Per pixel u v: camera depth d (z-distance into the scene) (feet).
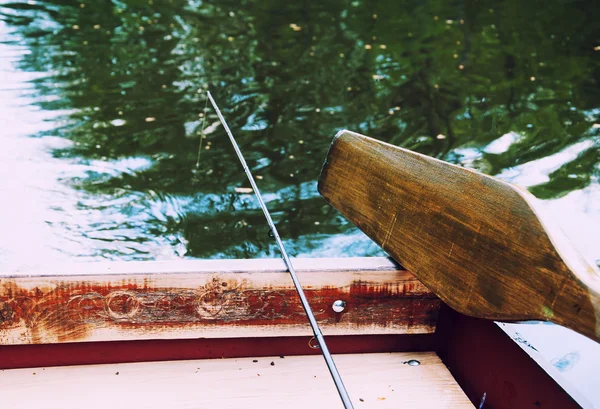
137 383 5.90
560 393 4.83
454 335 6.27
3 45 33.01
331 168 6.98
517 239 4.70
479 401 5.88
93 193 19.15
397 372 6.22
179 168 21.03
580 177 20.48
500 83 28.96
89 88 27.89
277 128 24.26
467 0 43.09
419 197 5.75
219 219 18.15
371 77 29.73
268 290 6.05
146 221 17.88
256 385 5.92
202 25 37.78
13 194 18.76
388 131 24.08
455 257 5.24
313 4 42.42
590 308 4.07
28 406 5.57
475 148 22.80
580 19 38.29
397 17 39.65
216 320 6.07
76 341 5.98
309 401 5.73
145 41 34.68
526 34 36.01
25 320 5.84
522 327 11.47
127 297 5.90
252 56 32.53
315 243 17.17
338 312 6.20
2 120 24.08
